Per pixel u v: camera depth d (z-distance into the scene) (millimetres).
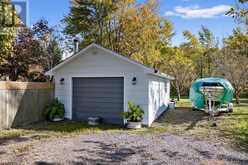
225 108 17203
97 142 8914
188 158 7129
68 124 13125
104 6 30172
